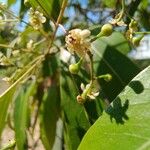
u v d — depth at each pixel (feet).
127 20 0.43
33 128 0.68
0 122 0.56
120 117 0.33
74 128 0.50
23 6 0.60
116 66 0.49
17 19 0.46
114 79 0.48
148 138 0.31
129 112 0.33
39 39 0.60
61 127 0.65
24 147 0.62
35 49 0.54
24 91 0.66
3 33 0.58
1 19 0.46
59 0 0.44
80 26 0.57
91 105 0.47
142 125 0.32
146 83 0.34
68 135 0.50
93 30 0.43
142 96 0.34
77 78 0.51
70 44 0.35
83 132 0.49
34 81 0.67
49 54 0.56
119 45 0.50
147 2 0.71
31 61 0.55
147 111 0.33
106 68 0.49
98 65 0.49
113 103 0.34
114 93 0.47
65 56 0.58
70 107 0.51
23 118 0.63
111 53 0.50
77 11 0.74
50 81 0.68
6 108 0.55
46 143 0.66
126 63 0.49
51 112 0.67
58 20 0.42
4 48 0.52
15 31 0.59
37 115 0.68
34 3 0.43
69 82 0.53
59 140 0.65
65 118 0.50
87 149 0.33
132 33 0.37
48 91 0.68
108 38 0.50
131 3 0.53
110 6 0.53
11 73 0.55
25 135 0.62
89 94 0.37
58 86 0.67
